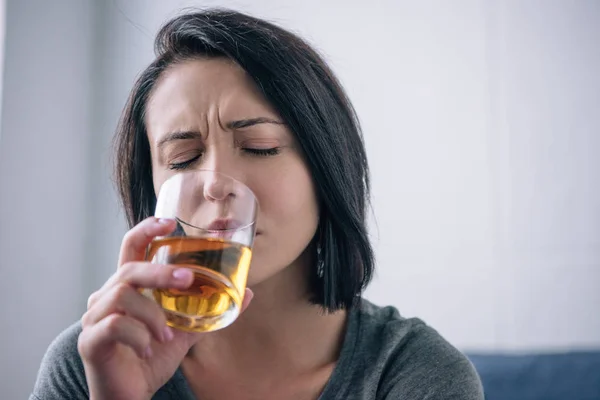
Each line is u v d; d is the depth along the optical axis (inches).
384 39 105.7
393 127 104.2
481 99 101.5
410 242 101.7
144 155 40.6
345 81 106.2
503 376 62.8
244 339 38.2
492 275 98.3
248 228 27.9
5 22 90.9
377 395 37.9
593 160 96.7
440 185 101.6
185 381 37.2
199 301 27.3
